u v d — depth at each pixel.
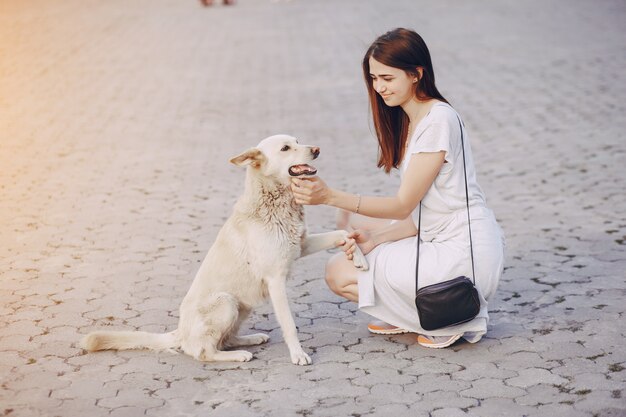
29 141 10.58
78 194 8.15
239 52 18.98
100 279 5.76
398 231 4.62
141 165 9.35
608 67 14.60
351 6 28.70
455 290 4.12
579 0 25.77
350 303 5.31
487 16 23.53
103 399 3.91
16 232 6.91
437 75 15.17
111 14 28.14
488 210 4.47
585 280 5.48
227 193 8.20
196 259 6.21
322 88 14.40
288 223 4.40
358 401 3.83
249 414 3.72
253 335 4.70
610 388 3.85
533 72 14.78
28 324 4.93
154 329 4.87
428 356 4.37
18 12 28.64
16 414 3.75
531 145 9.77
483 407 3.71
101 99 13.56
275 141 4.36
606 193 7.65
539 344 4.45
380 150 4.74
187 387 4.04
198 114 12.36
